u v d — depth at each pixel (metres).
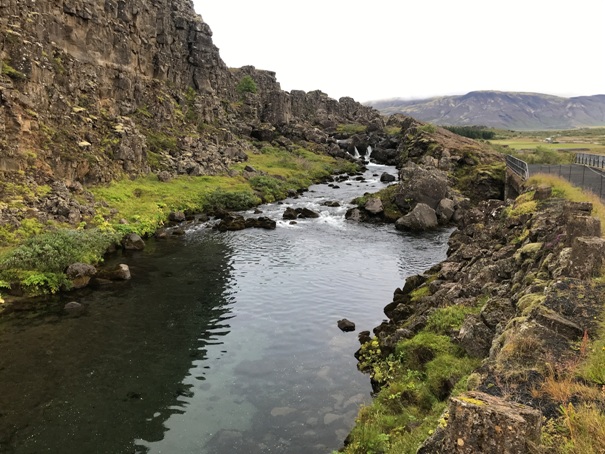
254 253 37.00
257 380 18.33
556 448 6.89
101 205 42.34
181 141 71.62
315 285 29.70
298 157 94.31
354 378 18.39
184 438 14.84
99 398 17.05
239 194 56.59
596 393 8.16
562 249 15.48
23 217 32.41
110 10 65.25
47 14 50.50
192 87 94.12
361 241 41.75
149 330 22.77
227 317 24.52
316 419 15.73
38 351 20.42
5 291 26.09
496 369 9.77
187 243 39.25
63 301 25.94
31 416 15.91
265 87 144.75
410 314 22.72
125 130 55.28
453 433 6.45
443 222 49.59
